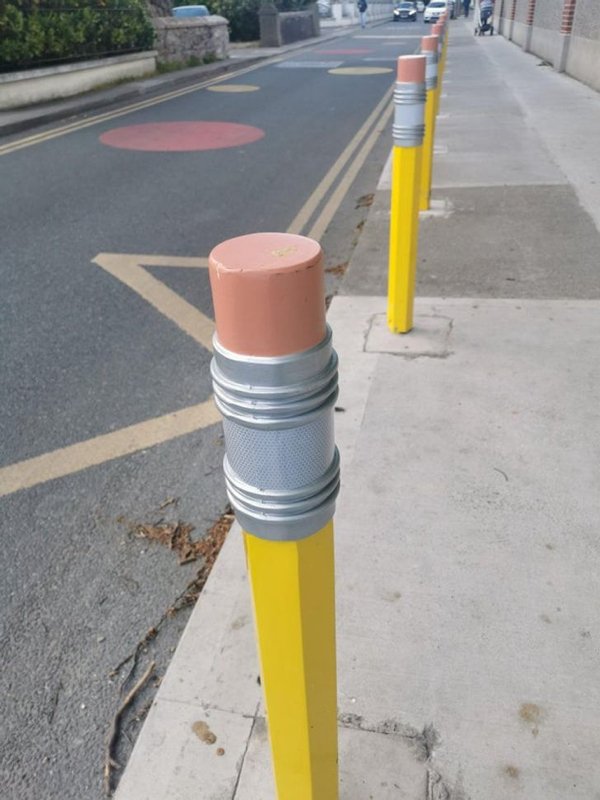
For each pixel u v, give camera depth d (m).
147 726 1.76
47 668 2.02
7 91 11.28
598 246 4.75
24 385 3.50
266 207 6.42
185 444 3.01
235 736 1.72
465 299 4.02
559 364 3.27
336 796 1.40
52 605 2.23
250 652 1.93
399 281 3.46
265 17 23.64
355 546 2.26
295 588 1.06
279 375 0.90
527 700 1.77
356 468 2.62
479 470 2.59
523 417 2.89
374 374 3.26
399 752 1.67
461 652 1.90
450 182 6.48
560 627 1.96
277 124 10.64
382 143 9.01
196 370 3.61
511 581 2.11
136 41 15.13
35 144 9.45
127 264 5.10
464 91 12.00
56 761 1.77
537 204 5.71
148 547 2.45
